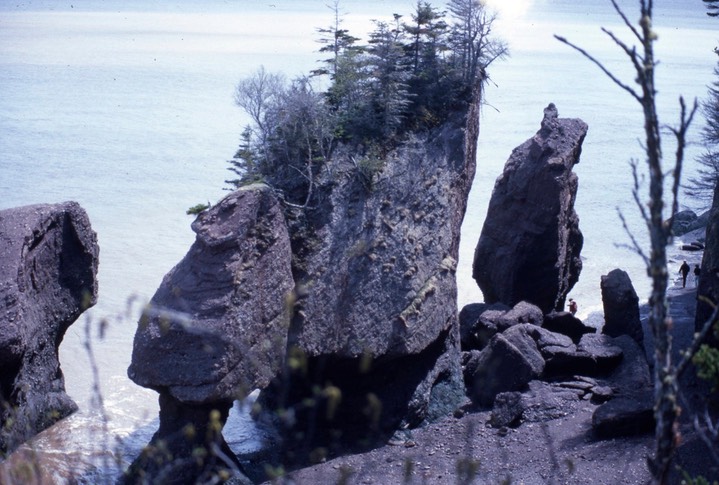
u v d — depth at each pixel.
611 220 81.88
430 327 36.16
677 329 44.81
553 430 31.70
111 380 41.88
